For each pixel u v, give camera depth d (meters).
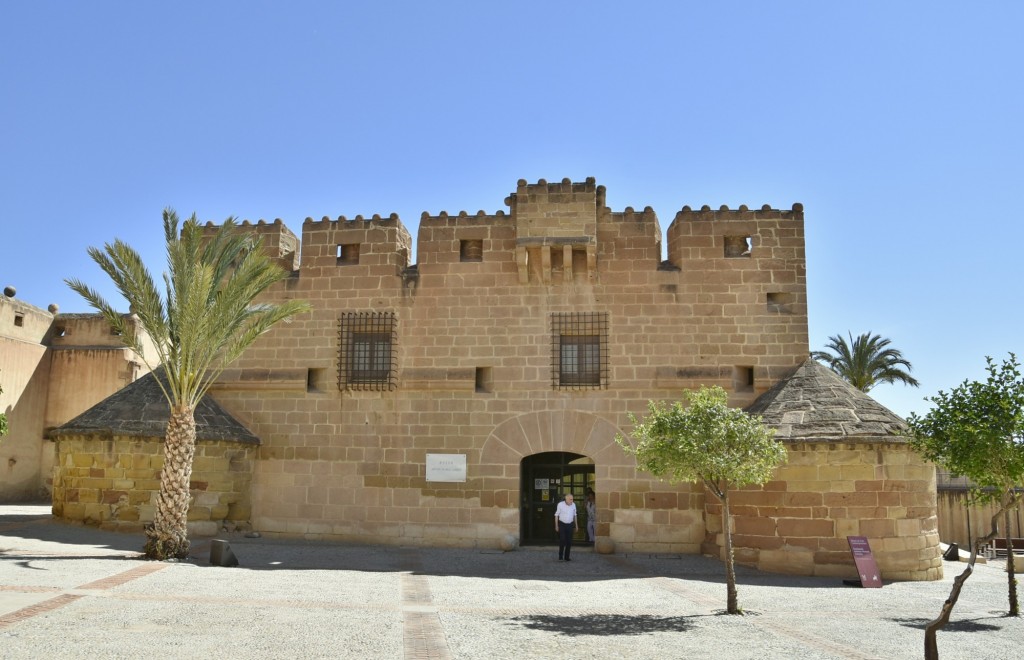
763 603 15.61
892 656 11.28
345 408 24.94
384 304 25.30
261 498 24.81
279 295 25.75
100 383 36.69
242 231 26.91
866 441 19.95
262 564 19.12
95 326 37.53
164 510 19.14
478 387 24.89
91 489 23.09
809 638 12.33
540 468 24.80
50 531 22.09
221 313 20.05
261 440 25.11
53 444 36.38
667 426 14.55
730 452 14.32
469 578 17.92
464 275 25.17
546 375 24.39
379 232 25.72
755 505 20.73
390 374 24.78
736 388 24.02
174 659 9.81
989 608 15.94
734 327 24.22
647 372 24.14
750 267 24.52
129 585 14.91
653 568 20.44
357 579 17.14
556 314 24.67
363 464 24.61
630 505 23.53
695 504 23.38
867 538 19.73
